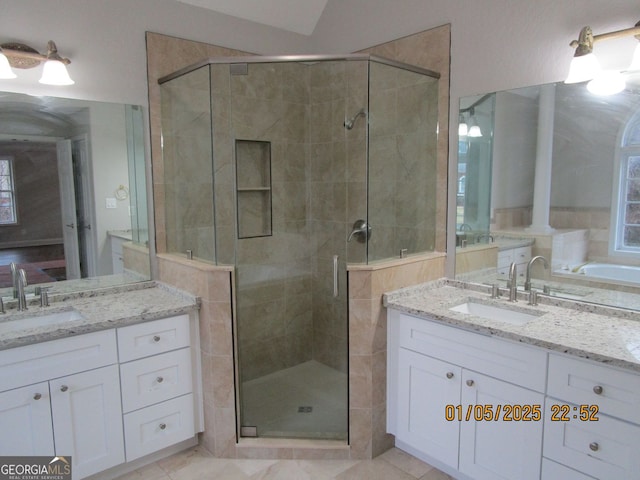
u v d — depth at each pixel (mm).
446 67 2389
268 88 2750
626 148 1848
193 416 2334
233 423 2305
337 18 2971
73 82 2195
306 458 2301
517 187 2186
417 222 2562
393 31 2629
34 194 2229
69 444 1932
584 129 1952
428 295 2340
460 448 1995
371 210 2656
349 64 2529
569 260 2047
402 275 2322
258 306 2668
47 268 2293
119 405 2062
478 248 2373
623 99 1834
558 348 1600
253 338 2633
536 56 2057
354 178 2695
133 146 2486
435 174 2496
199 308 2291
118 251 2494
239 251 2604
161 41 2516
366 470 2199
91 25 2289
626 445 1494
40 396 1836
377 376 2268
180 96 2518
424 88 2469
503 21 2148
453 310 2098
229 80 2576
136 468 2219
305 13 3025
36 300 2227
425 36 2461
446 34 2369
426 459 2252
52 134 2244
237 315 2428
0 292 2176
